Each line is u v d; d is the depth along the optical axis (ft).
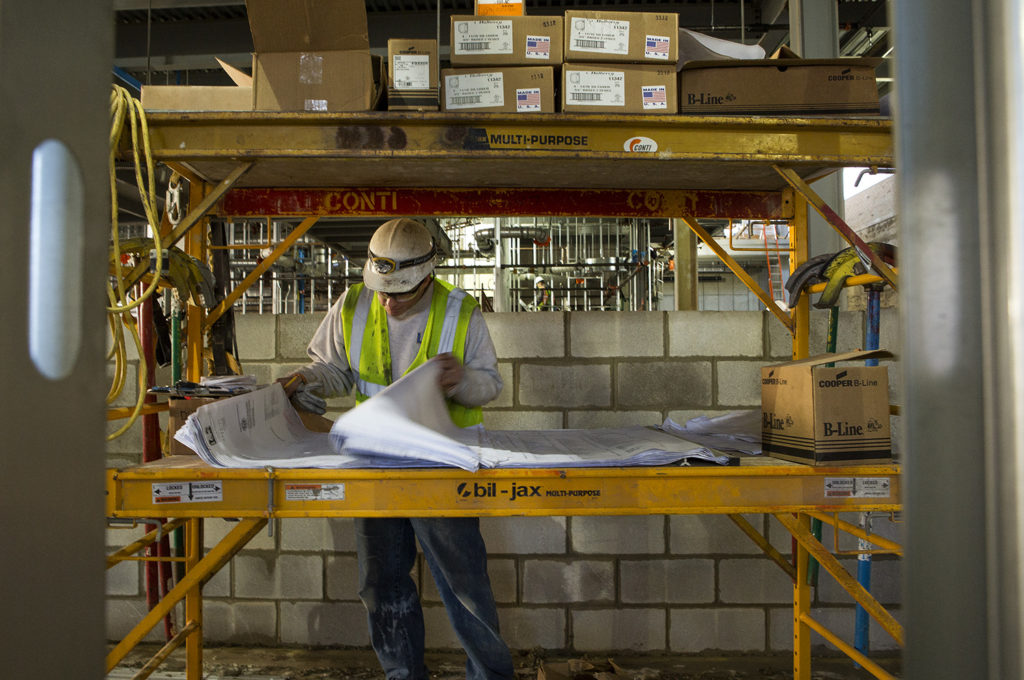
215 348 7.21
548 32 5.42
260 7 5.20
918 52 1.39
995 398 1.30
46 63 1.32
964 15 1.36
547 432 6.66
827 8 11.44
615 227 23.49
